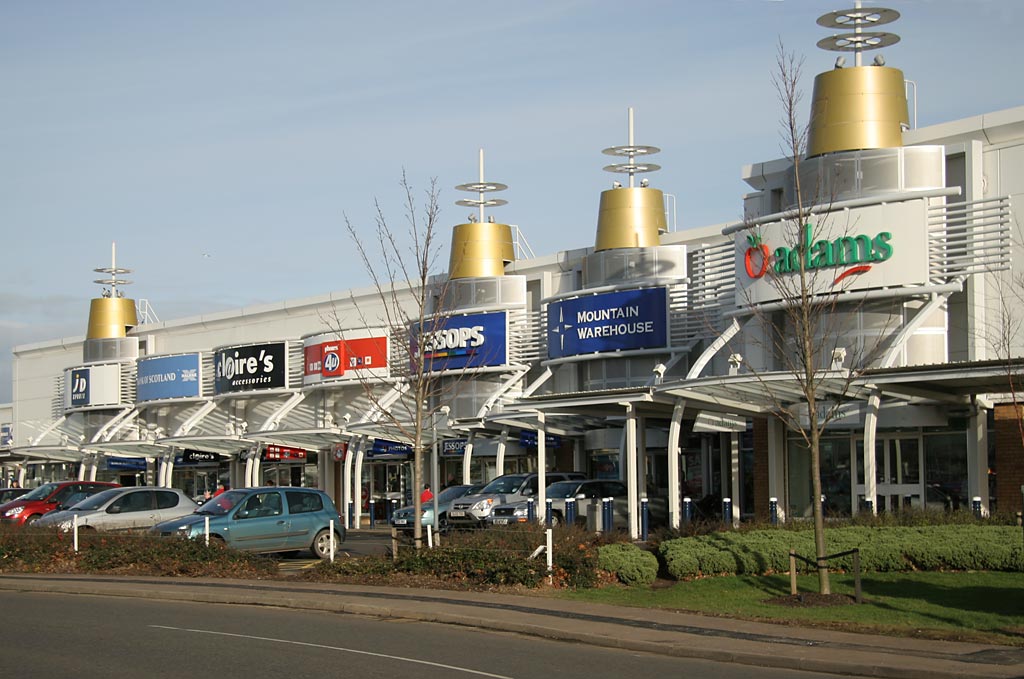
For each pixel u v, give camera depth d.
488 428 37.47
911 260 26.09
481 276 42.06
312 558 26.77
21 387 68.31
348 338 45.12
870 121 28.34
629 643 13.95
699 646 13.47
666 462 37.16
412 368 36.53
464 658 12.97
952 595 17.28
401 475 46.53
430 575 20.50
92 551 23.97
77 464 61.78
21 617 16.67
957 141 28.53
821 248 26.98
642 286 35.31
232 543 24.81
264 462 52.53
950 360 27.67
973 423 25.80
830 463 29.45
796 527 22.08
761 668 12.55
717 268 32.78
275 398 50.91
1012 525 21.19
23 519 31.38
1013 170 27.58
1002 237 25.73
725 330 30.25
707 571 20.06
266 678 11.49
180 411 55.62
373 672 11.87
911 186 27.44
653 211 38.62
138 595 19.86
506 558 19.66
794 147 18.61
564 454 40.09
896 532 20.91
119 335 60.88
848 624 14.77
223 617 16.80
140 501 29.23
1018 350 26.66
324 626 15.80
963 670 11.66
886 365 24.44
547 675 11.87
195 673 11.76
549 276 40.88
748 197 31.81
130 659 12.66
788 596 17.56
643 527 26.81
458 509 31.52
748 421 32.59
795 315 19.84
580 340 36.72
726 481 34.66
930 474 27.31
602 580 19.58
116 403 58.22
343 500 48.38
